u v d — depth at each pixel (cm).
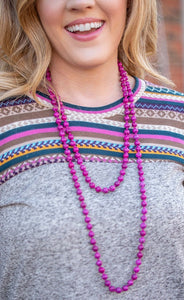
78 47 165
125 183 166
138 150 173
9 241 159
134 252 162
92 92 178
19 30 179
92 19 162
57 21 163
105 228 159
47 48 173
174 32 475
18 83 179
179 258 166
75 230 157
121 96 183
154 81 220
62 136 168
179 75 478
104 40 166
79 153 167
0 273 163
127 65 204
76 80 176
